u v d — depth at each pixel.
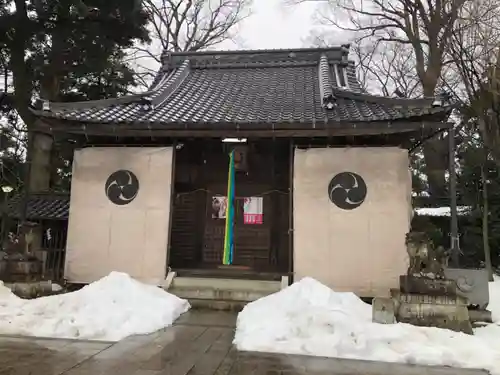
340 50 15.45
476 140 17.33
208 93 13.24
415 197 18.02
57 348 5.60
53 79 15.84
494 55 15.62
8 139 18.45
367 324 6.36
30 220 12.69
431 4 19.45
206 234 12.34
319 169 10.10
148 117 10.34
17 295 8.23
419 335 6.11
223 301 9.12
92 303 7.48
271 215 12.17
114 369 4.80
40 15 14.15
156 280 10.10
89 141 11.20
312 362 5.30
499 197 15.44
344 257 9.73
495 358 5.41
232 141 11.02
